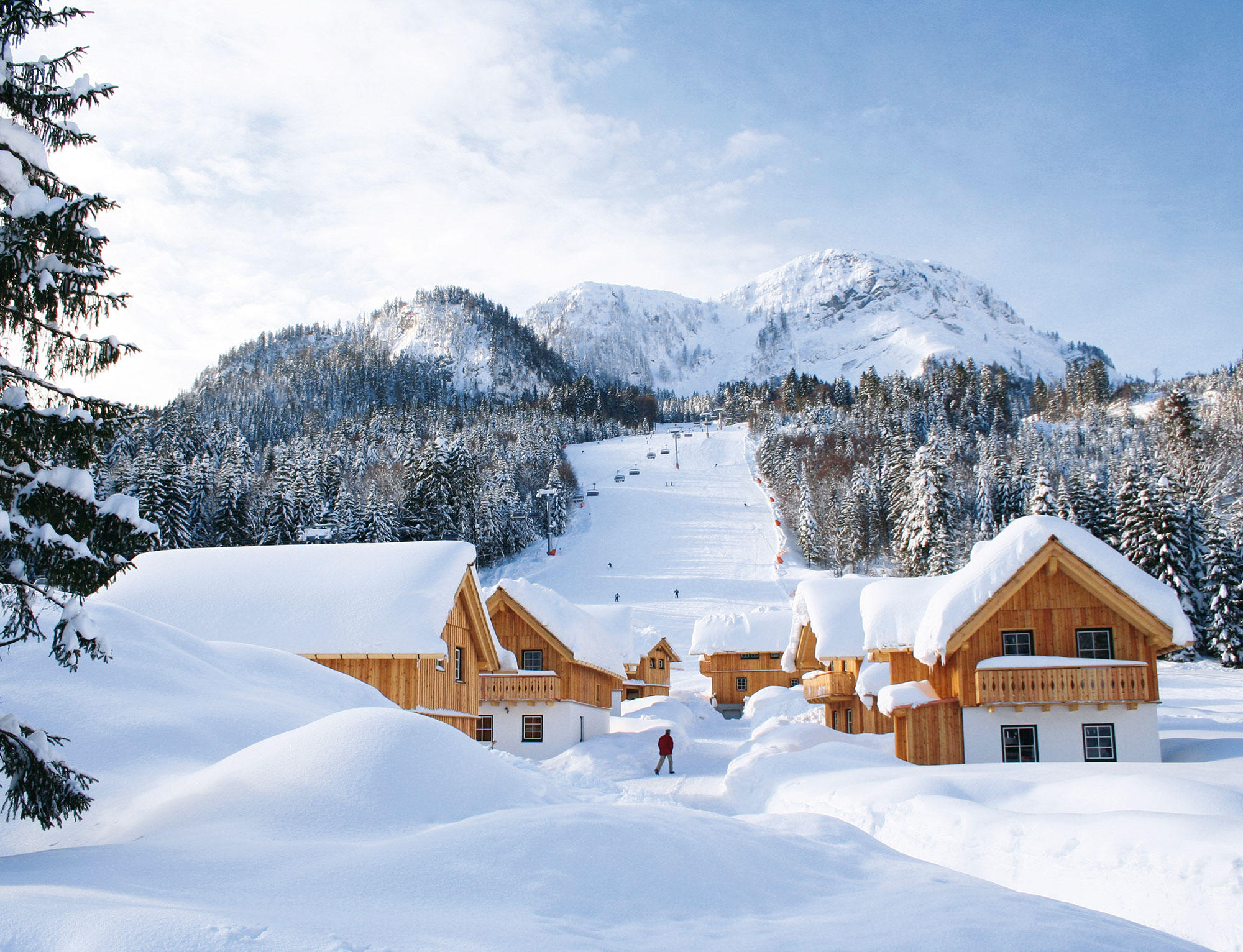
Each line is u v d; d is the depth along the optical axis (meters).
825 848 9.66
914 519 76.50
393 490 91.69
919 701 24.11
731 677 60.38
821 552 99.06
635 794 20.58
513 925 6.47
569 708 32.97
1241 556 56.75
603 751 31.69
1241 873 9.91
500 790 10.77
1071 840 12.16
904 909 7.46
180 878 7.14
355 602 23.83
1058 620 23.59
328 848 8.24
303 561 26.08
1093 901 10.98
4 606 8.30
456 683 26.50
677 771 29.69
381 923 6.25
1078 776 17.11
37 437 8.05
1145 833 11.57
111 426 8.44
